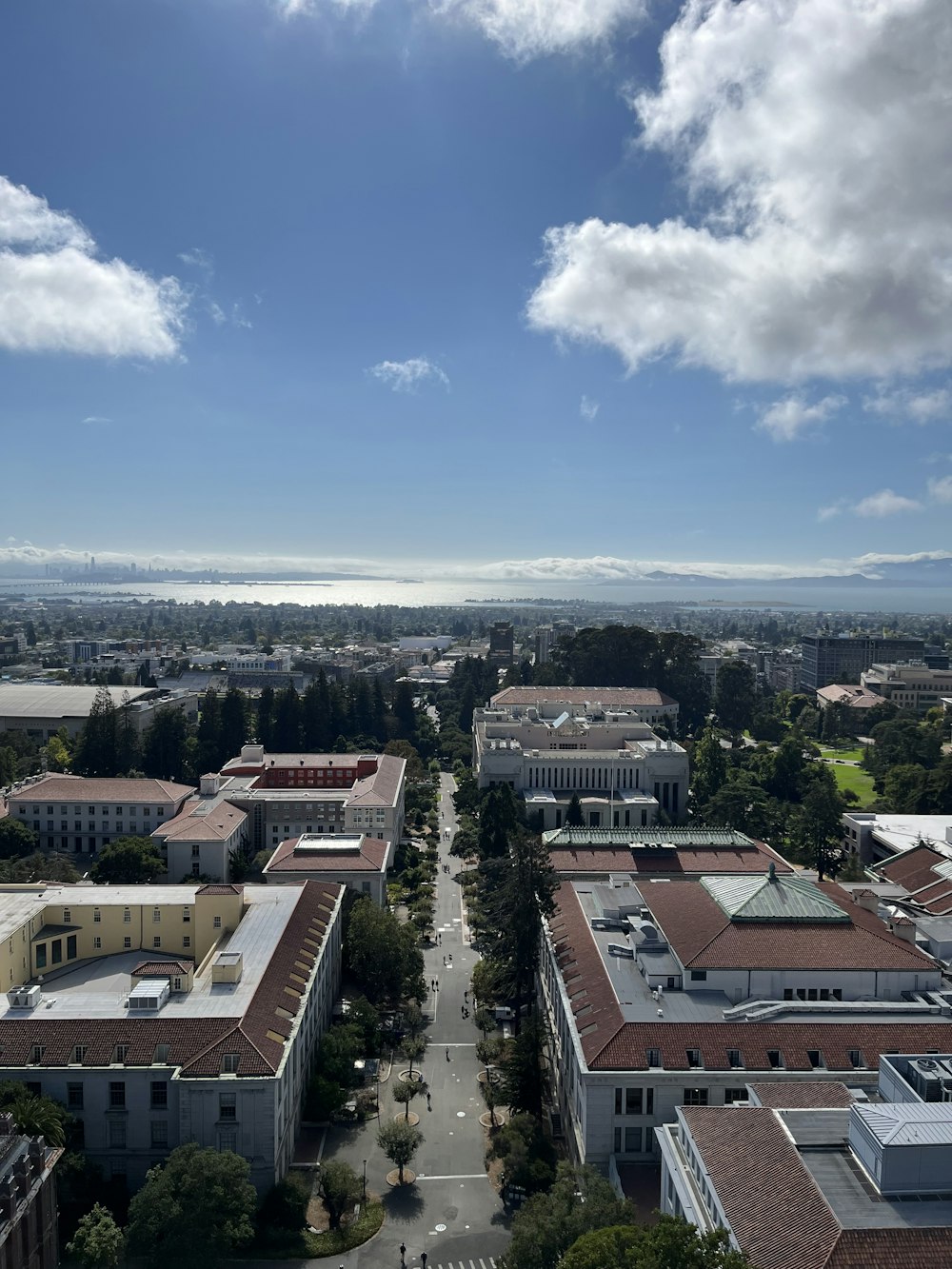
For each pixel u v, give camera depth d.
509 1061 147.62
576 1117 129.12
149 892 178.12
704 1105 115.75
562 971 151.62
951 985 141.88
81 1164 122.31
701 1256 78.88
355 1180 125.69
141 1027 131.50
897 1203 85.75
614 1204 102.44
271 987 146.00
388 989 190.62
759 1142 97.19
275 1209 123.06
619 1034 125.94
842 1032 126.44
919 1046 124.81
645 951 149.50
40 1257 101.50
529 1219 105.88
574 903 174.62
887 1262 79.31
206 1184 112.56
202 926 169.75
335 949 186.50
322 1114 146.12
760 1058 123.00
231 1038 130.12
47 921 170.25
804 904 149.75
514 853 176.38
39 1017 133.88
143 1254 109.06
